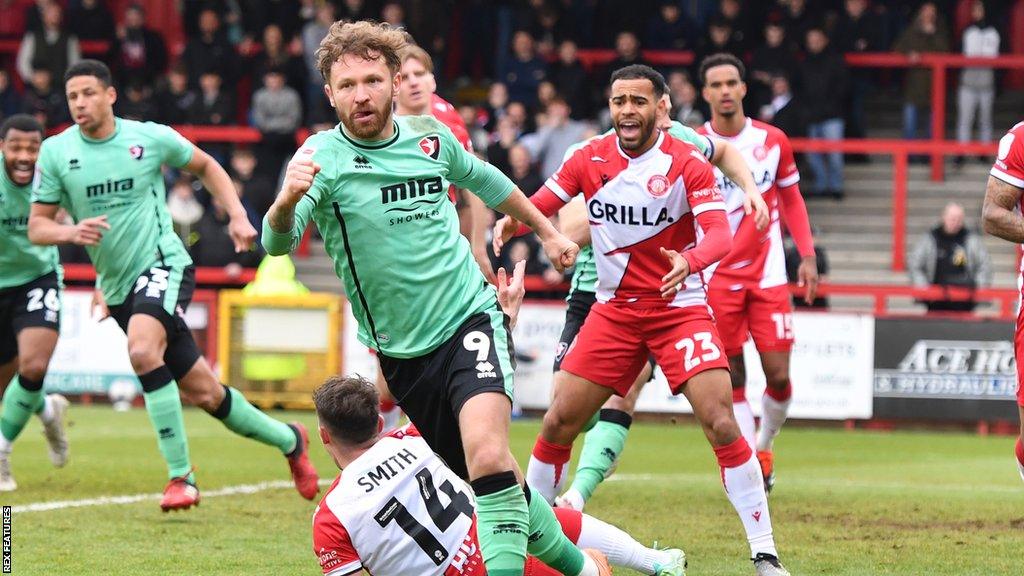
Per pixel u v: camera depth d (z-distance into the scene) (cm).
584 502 1802
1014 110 5209
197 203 4116
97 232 1895
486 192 1368
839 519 2000
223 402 1970
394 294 1308
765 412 2264
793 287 3812
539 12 4847
